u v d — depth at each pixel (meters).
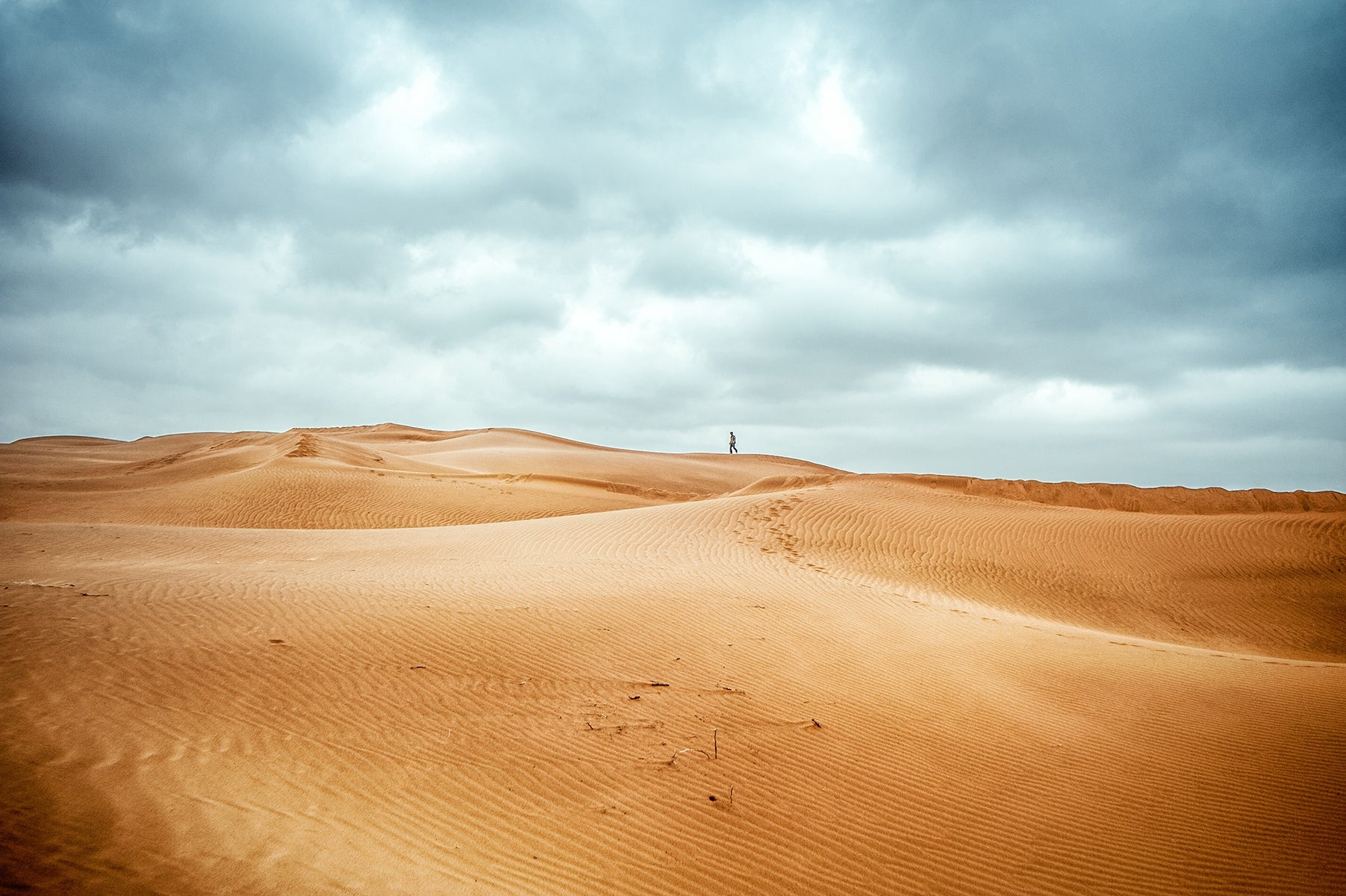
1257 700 10.50
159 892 4.76
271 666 8.62
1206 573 19.86
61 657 8.15
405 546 18.94
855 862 6.41
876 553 19.83
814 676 10.06
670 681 9.48
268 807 6.01
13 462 44.50
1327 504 26.25
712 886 5.93
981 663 11.33
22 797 5.48
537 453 63.91
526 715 8.23
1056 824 7.23
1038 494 26.86
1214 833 7.24
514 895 5.48
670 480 61.56
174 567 14.11
